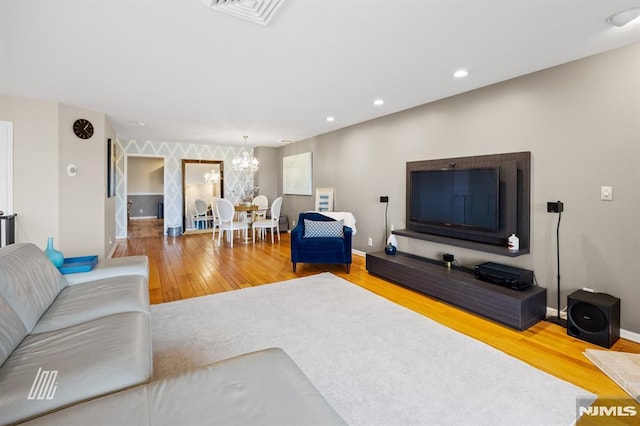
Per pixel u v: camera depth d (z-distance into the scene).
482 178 3.21
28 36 2.21
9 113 3.63
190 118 4.83
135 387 1.11
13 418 1.01
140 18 1.98
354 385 1.85
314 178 6.64
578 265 2.67
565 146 2.72
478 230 3.27
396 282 3.76
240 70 2.87
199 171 8.02
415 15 1.95
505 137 3.15
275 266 4.64
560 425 1.54
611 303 2.30
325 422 0.96
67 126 4.03
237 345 2.32
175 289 3.59
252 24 2.05
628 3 1.82
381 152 4.76
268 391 1.10
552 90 2.79
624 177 2.41
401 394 1.77
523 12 1.92
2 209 3.64
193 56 2.56
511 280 2.81
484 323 2.71
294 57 2.58
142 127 5.56
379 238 4.86
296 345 2.32
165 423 0.92
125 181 7.17
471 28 2.12
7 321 1.41
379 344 2.34
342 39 2.27
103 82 3.19
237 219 8.20
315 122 5.17
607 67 2.46
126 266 2.62
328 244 4.25
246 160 7.12
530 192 2.97
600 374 1.97
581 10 1.90
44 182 3.83
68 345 1.41
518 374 1.96
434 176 3.77
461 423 1.55
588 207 2.60
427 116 3.98
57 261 2.40
